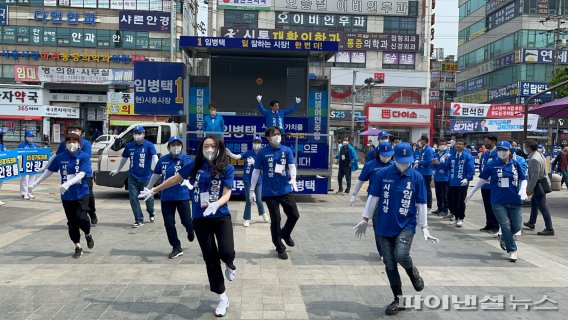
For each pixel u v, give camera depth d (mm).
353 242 8031
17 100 37531
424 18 43875
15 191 14016
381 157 5188
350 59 43906
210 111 12180
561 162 18359
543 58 46125
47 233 8258
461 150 10023
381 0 43781
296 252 7277
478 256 7359
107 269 6172
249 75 13180
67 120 40812
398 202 4793
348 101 43812
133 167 8805
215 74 13109
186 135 12758
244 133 12711
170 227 6785
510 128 34719
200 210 4797
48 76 39844
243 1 42500
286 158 6973
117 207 11281
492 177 7395
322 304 5047
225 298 4715
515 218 7211
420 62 44188
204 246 4762
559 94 34188
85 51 40125
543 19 46125
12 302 4941
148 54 40406
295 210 7051
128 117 40188
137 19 40031
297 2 42969
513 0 48000
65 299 5047
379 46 43875
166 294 5254
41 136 38469
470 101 58562
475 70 57344
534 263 6965
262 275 6055
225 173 4832
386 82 43812
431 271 6426
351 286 5680
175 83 14594
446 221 10852
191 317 4602
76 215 6641
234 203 12375
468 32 59875
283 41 12594
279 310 4840
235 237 8250
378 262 6777
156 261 6598
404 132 38031
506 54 49094
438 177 11391
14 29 39656
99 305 4883
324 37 42250
